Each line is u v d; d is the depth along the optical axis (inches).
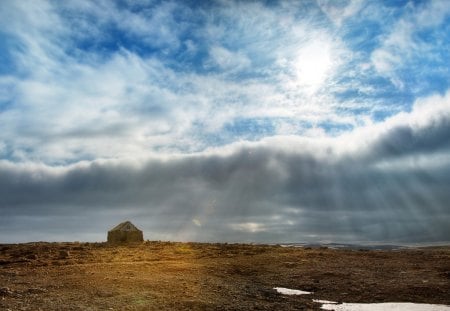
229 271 872.9
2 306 500.4
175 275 796.6
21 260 1039.0
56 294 590.6
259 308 535.8
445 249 1390.3
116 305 528.1
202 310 521.7
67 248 1353.3
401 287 650.8
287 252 1223.5
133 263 976.3
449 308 524.4
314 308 539.2
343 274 799.7
